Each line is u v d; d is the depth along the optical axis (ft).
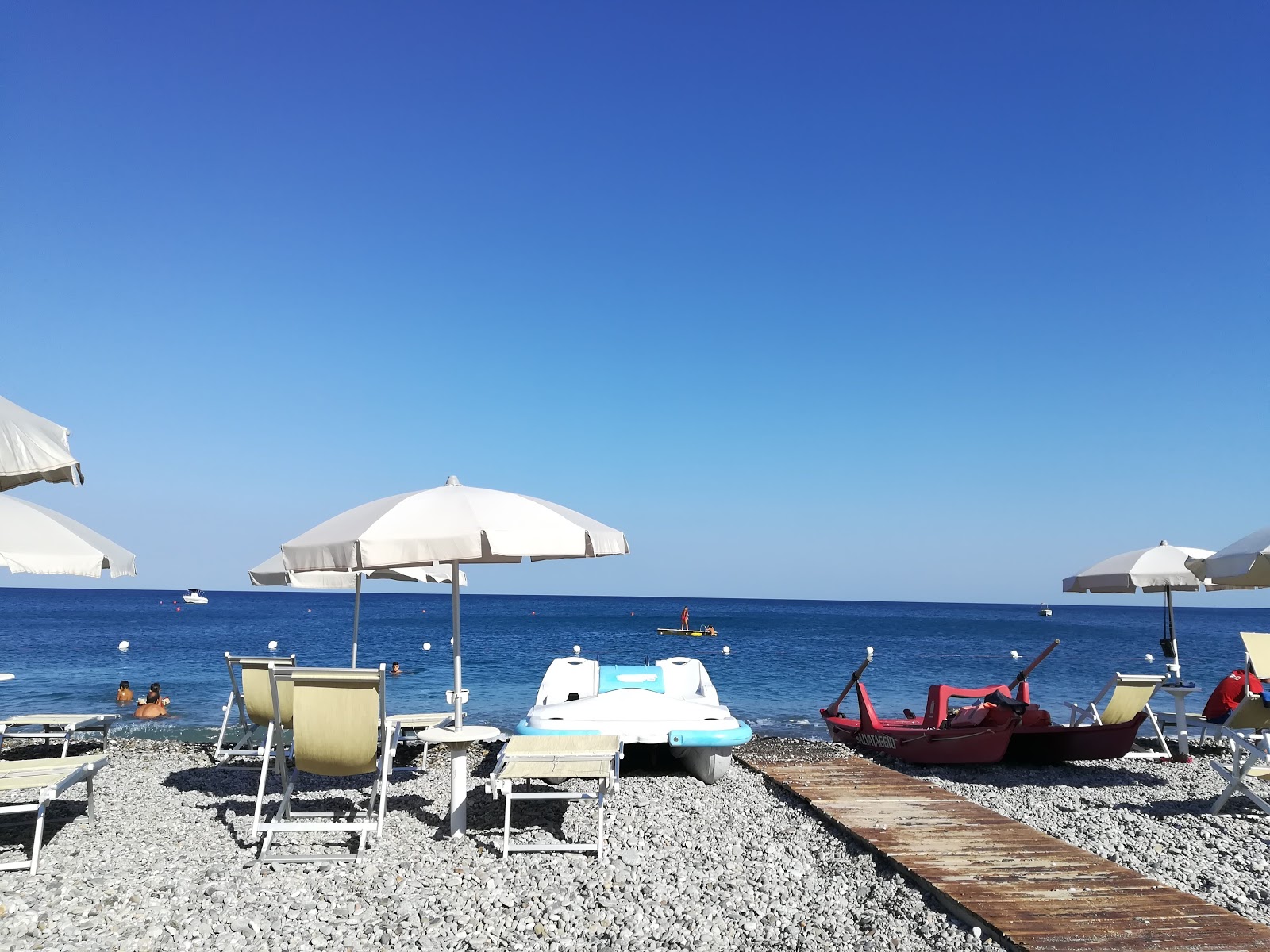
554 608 450.71
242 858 18.25
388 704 65.41
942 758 32.83
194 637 154.92
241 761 31.68
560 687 31.40
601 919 15.23
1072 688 81.05
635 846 19.53
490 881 16.90
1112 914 14.71
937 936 14.58
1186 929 14.06
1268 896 16.89
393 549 17.52
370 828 18.62
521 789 26.04
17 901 15.20
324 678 18.40
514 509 19.49
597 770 18.72
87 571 22.80
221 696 67.56
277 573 30.63
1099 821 24.08
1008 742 32.14
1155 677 31.99
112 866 17.53
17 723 30.40
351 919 14.97
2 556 21.49
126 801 24.22
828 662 116.57
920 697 75.72
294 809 23.25
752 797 25.00
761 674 96.12
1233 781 24.08
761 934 14.85
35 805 17.58
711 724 26.63
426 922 14.96
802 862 18.62
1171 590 37.83
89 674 85.05
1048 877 16.69
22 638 148.46
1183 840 21.67
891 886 16.94
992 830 20.26
